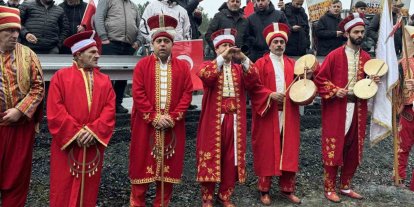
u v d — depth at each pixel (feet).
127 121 24.34
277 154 16.26
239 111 15.46
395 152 18.42
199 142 15.49
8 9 12.69
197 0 25.82
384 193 18.13
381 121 17.54
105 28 22.29
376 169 21.15
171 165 14.43
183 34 22.20
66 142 12.46
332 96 16.56
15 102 12.94
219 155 15.16
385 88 17.57
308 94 15.87
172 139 14.42
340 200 17.07
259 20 22.88
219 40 15.47
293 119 16.42
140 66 14.35
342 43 26.40
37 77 13.30
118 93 25.14
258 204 16.46
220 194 15.74
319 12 30.12
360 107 16.98
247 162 20.45
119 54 22.62
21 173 13.28
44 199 15.70
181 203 16.21
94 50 13.10
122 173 18.30
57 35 22.34
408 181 19.84
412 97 18.39
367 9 31.01
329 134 16.89
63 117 12.50
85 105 12.82
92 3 22.88
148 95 14.26
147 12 21.56
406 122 18.81
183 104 14.39
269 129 16.33
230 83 15.43
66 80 12.87
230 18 22.08
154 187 17.20
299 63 16.88
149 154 14.29
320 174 19.92
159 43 14.21
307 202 16.81
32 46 21.79
